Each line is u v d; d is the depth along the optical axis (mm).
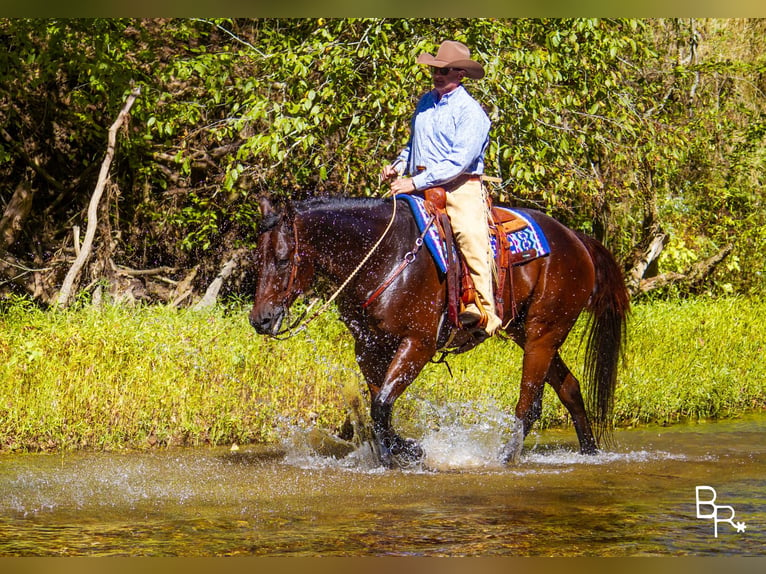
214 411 10188
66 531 6398
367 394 10477
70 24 14758
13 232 16344
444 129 8438
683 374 12461
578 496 7465
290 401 10680
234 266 16875
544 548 6047
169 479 8055
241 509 7016
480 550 5988
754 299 17922
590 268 9336
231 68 15180
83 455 9234
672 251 18797
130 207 17297
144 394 10203
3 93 16328
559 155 14086
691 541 6238
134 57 16219
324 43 13477
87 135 17250
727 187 19156
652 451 9578
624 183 15734
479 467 8695
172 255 17328
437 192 8422
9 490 7621
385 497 7395
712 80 18828
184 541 6160
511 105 13648
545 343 9062
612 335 9562
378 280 8180
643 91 16578
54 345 10891
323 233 8094
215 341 11477
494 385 11516
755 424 11445
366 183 14250
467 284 8375
